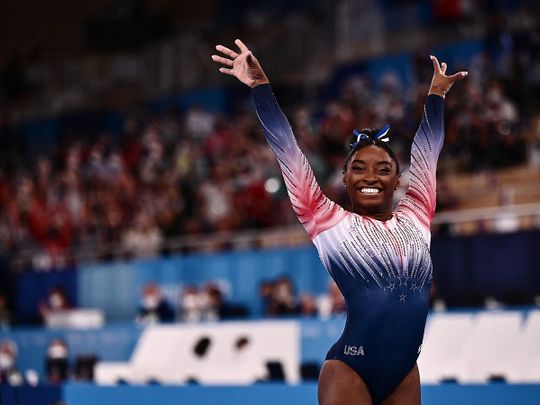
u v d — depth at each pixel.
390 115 41.84
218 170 44.31
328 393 11.71
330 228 12.31
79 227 47.41
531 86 42.66
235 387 18.38
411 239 12.30
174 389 18.86
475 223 35.72
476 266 30.62
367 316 11.84
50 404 19.70
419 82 46.31
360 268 12.02
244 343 29.92
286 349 29.08
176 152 49.38
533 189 35.25
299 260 34.22
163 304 37.75
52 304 40.44
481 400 16.98
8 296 42.50
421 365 26.08
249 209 40.47
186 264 37.38
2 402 19.81
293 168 12.49
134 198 46.72
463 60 46.78
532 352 24.94
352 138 13.07
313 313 32.22
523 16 47.72
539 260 29.44
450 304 30.78
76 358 34.12
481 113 39.59
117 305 39.19
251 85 12.86
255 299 35.25
